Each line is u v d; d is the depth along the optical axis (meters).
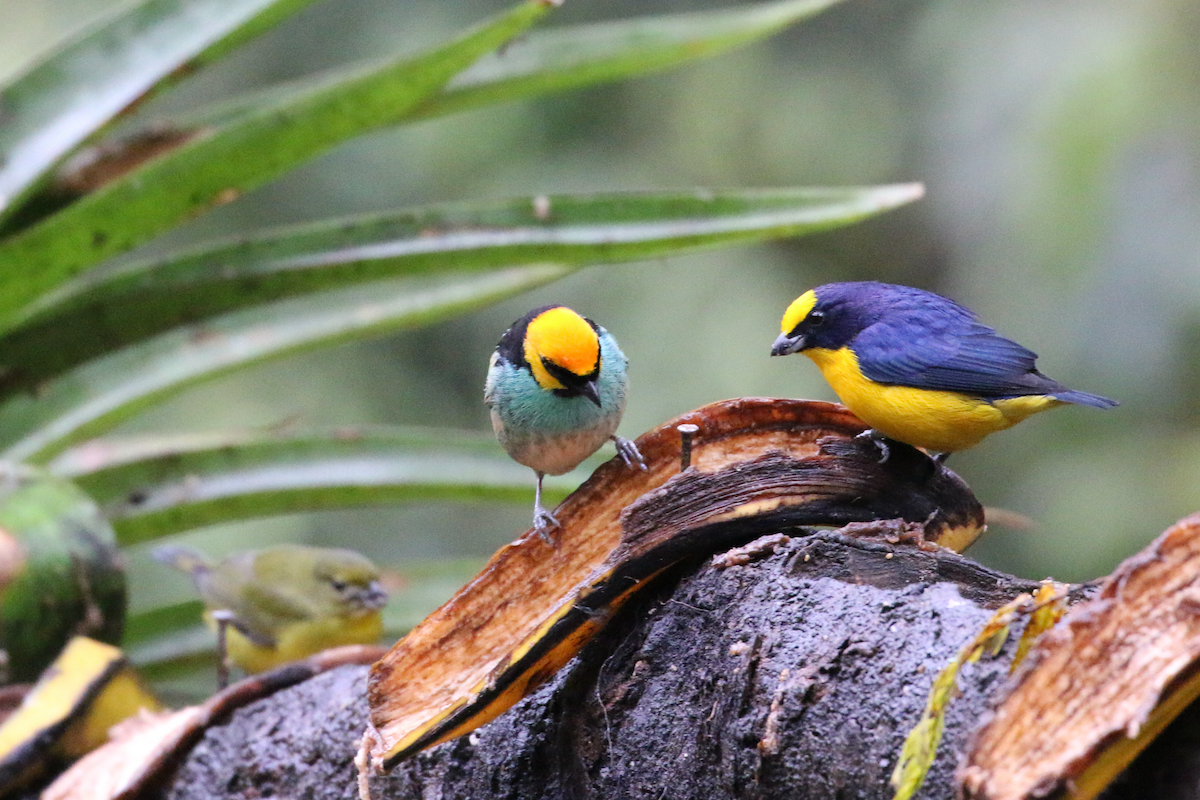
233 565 9.60
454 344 15.71
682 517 4.73
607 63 8.22
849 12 15.16
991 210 13.27
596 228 7.50
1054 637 3.35
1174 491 12.08
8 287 7.36
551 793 5.02
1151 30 12.66
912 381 6.27
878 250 15.03
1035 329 12.67
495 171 15.45
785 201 7.32
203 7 7.45
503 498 8.68
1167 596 3.29
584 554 5.00
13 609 7.15
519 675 4.66
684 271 14.84
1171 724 3.40
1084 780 3.28
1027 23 13.52
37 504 7.43
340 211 15.43
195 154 6.98
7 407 8.44
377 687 4.84
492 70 8.21
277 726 6.14
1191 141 12.31
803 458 4.99
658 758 4.62
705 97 15.34
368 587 9.30
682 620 4.73
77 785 6.47
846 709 4.02
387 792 5.50
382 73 6.71
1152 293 12.22
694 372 14.39
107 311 8.16
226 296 8.09
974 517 5.45
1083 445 12.70
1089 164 12.53
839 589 4.39
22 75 7.29
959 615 4.05
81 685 6.76
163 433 14.74
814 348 6.61
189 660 9.48
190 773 6.29
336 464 8.64
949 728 3.68
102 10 15.12
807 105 15.02
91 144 7.41
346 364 15.47
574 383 6.52
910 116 14.48
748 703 4.29
